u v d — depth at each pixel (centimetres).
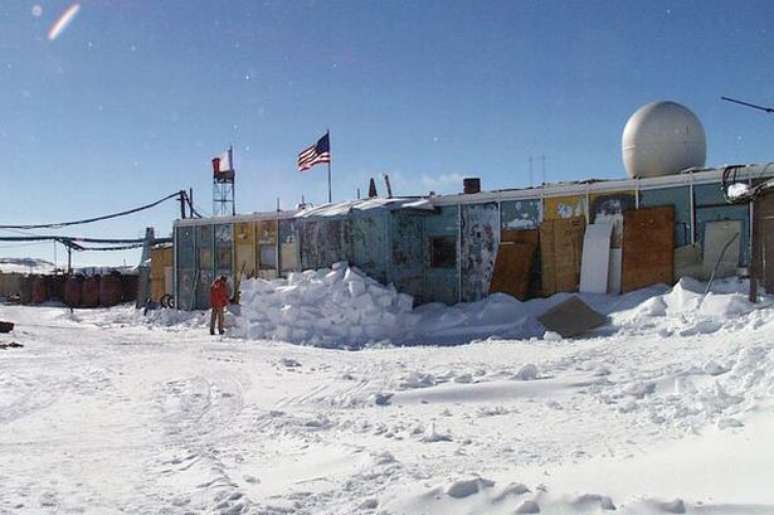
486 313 1898
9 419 1021
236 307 2667
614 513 481
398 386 1126
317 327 1958
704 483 533
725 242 1694
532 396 1030
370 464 691
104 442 872
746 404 791
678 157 1908
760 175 1639
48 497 640
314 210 2302
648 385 989
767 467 539
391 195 2430
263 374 1364
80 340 2169
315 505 579
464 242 2144
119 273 4281
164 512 585
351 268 2102
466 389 1066
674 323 1505
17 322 3067
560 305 1702
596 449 722
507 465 677
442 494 539
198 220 2903
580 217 1925
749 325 1316
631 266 1808
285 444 831
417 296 2198
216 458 772
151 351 1830
